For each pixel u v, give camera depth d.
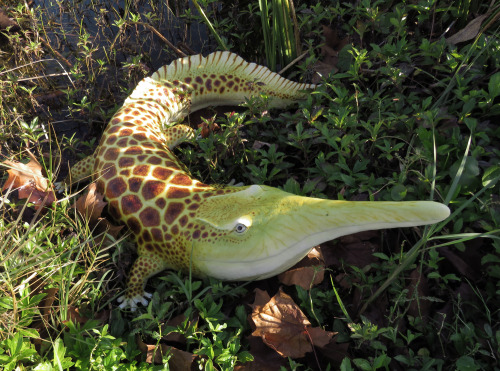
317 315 0.83
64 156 1.26
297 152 1.12
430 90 1.08
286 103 1.24
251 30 1.44
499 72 0.98
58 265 0.85
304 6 1.34
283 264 0.83
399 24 1.13
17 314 0.78
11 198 1.12
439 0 1.25
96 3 1.57
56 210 0.96
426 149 0.91
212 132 1.09
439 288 0.84
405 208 0.72
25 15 1.48
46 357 0.76
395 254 0.87
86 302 0.85
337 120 1.00
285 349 0.76
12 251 0.87
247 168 1.09
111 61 1.46
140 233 0.93
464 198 0.86
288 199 0.83
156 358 0.78
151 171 0.97
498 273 0.79
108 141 1.05
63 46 1.51
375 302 0.84
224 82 1.26
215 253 0.85
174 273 0.96
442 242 0.87
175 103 1.23
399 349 0.78
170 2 1.53
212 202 0.89
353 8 1.26
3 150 1.24
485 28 1.10
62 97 1.38
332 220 0.76
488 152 0.90
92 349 0.73
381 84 1.14
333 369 0.78
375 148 1.03
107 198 0.98
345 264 0.88
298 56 1.32
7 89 1.33
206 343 0.75
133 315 0.91
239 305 0.87
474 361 0.72
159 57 1.49
